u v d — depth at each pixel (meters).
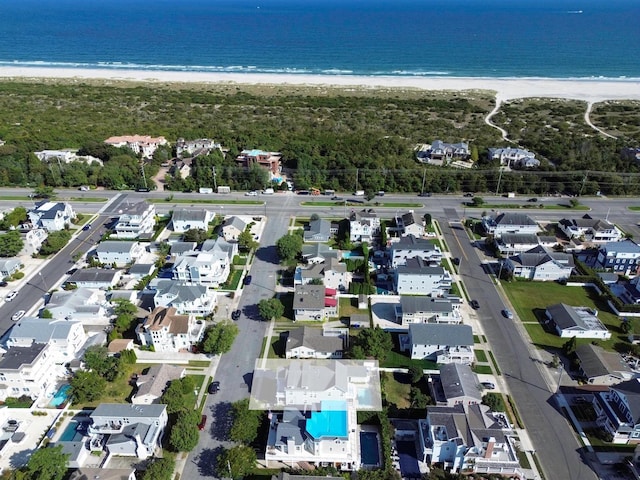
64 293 125.12
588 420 93.62
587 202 190.38
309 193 196.50
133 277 139.12
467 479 81.19
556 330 118.94
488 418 86.19
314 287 126.12
